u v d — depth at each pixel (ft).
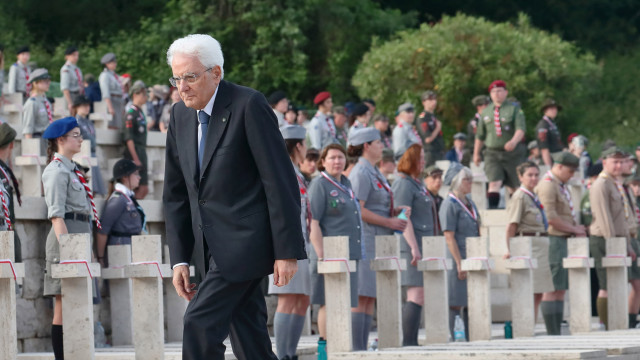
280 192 27.20
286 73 166.09
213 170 27.58
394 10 184.96
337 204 47.73
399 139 79.36
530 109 149.18
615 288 64.49
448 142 146.82
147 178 75.61
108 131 75.15
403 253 53.62
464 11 205.36
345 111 79.97
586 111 176.24
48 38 184.03
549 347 46.29
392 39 173.88
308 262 46.42
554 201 60.90
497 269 76.23
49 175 45.11
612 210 66.74
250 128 27.35
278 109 80.33
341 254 46.21
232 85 27.99
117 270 52.47
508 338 57.93
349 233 47.88
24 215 53.83
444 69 144.05
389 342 50.21
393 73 147.13
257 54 169.07
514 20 197.57
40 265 55.16
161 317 43.39
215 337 27.53
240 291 27.86
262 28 165.27
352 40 173.68
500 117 80.33
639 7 211.82
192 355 27.53
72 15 183.62
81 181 46.29
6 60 158.71
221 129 27.55
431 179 58.03
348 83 172.86
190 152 28.12
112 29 183.01
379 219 50.57
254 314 29.27
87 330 41.29
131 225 54.60
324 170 48.67
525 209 60.18
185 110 28.66
